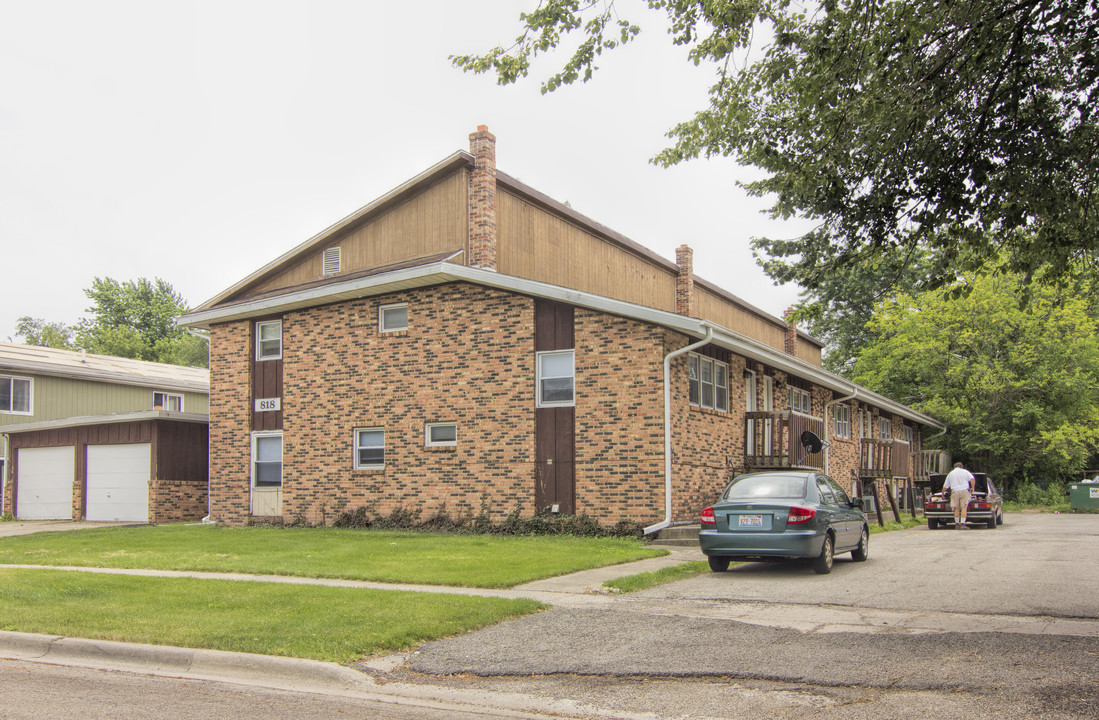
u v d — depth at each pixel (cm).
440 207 2228
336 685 727
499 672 738
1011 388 3812
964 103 900
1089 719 568
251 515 2253
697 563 1372
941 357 3906
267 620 898
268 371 2280
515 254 2258
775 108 1013
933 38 879
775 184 1006
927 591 1075
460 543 1638
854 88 899
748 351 1953
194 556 1462
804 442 2281
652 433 1753
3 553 1573
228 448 2314
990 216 945
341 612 937
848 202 953
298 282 2455
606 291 2625
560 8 948
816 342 4209
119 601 1012
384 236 2316
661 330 1764
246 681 741
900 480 3425
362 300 2134
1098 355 3772
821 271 997
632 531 1744
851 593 1072
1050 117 888
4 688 696
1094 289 1095
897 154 916
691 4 942
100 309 7338
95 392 3422
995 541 1856
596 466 1805
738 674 704
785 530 1237
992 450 3881
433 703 673
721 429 2011
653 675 714
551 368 1888
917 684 657
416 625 875
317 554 1462
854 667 710
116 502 2625
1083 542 1814
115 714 616
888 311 4134
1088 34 821
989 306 3803
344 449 2120
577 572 1273
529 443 1881
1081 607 952
